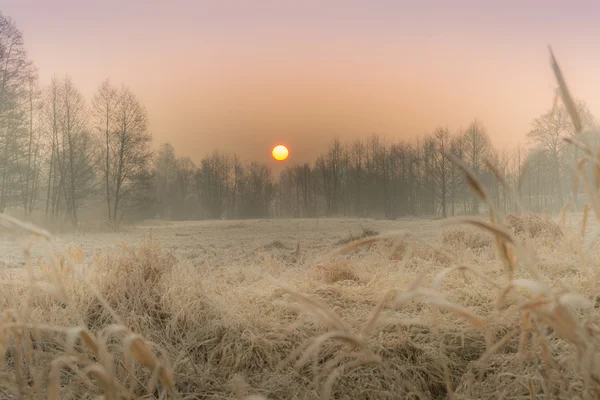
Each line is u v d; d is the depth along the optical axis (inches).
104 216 1514.5
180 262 204.5
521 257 52.3
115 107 1386.6
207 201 2982.3
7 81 1094.4
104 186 1430.9
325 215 2878.9
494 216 53.4
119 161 1376.7
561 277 164.7
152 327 141.5
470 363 113.4
